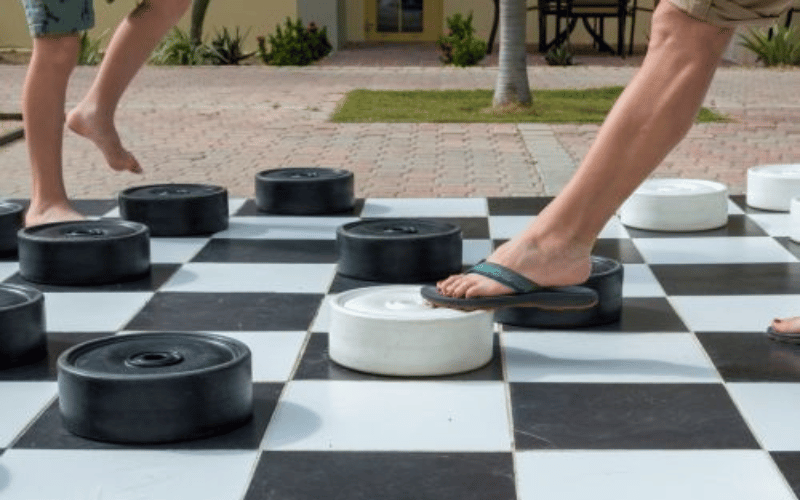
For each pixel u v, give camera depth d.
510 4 8.10
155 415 2.52
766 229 4.07
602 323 3.17
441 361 2.83
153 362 2.61
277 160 6.05
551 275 2.69
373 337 2.83
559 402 2.70
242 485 2.37
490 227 4.14
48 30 3.79
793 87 9.95
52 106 3.88
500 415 2.63
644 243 3.93
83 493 2.35
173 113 8.21
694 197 4.05
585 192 2.65
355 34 15.40
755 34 12.52
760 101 8.88
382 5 15.40
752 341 3.04
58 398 2.74
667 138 2.59
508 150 6.38
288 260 3.74
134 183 5.36
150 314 3.26
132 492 2.35
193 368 2.60
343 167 5.79
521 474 2.40
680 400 2.70
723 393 2.74
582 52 14.03
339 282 3.52
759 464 2.43
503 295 2.70
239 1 14.01
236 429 2.58
